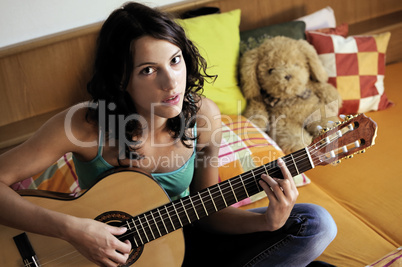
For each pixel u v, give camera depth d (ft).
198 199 3.81
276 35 7.48
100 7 6.96
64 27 6.86
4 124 6.84
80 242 3.51
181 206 3.81
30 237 3.80
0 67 6.54
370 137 3.69
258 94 6.86
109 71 3.50
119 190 3.91
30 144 3.70
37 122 6.75
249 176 3.78
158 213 3.81
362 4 8.96
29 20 6.61
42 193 3.94
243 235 4.19
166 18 3.39
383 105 7.23
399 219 5.02
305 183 5.71
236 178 3.79
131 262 3.88
